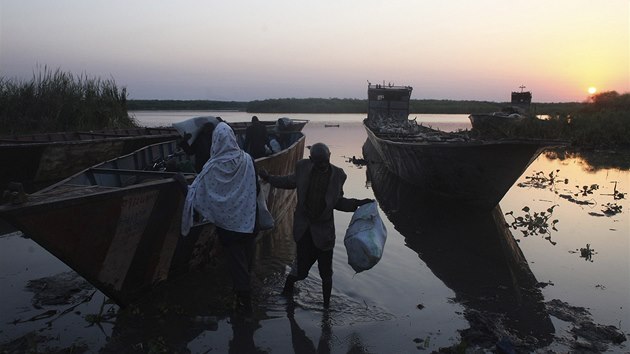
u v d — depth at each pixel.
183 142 6.23
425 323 4.57
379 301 5.05
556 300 5.11
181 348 4.02
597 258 6.47
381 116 21.77
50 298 4.90
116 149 11.90
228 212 4.44
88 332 4.24
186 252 5.41
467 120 48.78
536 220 8.12
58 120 16.02
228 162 4.47
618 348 4.11
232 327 4.41
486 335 4.27
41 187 10.25
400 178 12.67
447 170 9.27
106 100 17.80
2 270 5.62
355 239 4.75
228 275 5.73
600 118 23.11
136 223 4.50
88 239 4.10
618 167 15.19
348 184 12.10
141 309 4.75
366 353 4.00
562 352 4.03
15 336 4.12
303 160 4.76
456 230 7.89
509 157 8.12
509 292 5.33
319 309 4.81
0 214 3.47
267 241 7.07
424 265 6.18
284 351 4.02
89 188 4.34
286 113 67.69
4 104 15.11
